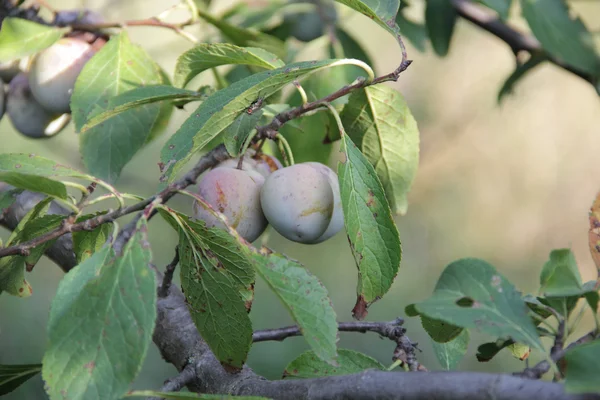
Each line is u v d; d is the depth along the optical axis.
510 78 1.70
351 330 1.45
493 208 3.46
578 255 3.40
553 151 3.50
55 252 1.52
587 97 3.50
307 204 1.42
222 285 1.40
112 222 1.39
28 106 1.55
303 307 1.35
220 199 1.43
